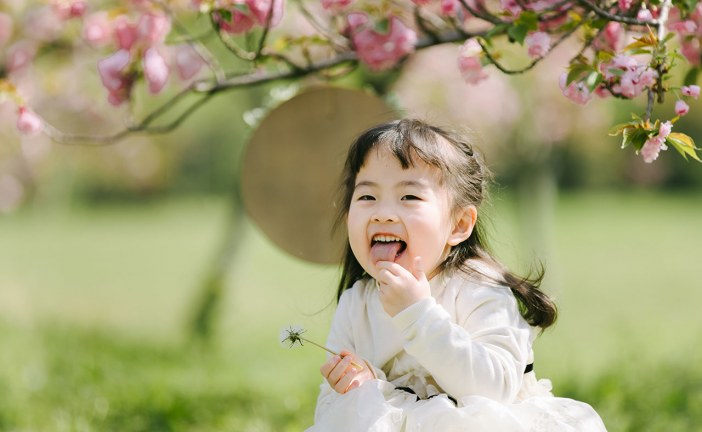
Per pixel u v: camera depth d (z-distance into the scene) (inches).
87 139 207.3
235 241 428.5
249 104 458.9
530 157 483.2
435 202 134.7
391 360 139.6
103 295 634.8
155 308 573.6
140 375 331.0
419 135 137.2
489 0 200.5
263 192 226.4
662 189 1402.6
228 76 217.5
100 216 1332.4
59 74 336.2
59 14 231.9
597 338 410.3
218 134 1422.2
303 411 269.4
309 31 276.1
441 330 125.7
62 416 265.6
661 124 139.1
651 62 144.8
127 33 201.2
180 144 1286.9
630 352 326.0
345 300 148.3
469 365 125.0
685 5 153.3
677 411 261.3
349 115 222.5
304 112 223.8
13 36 312.7
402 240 133.9
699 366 313.1
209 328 422.0
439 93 438.3
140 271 776.3
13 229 1150.3
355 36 197.2
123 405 284.4
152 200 1457.9
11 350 373.1
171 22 213.0
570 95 150.2
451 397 131.6
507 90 462.0
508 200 1015.6
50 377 327.9
